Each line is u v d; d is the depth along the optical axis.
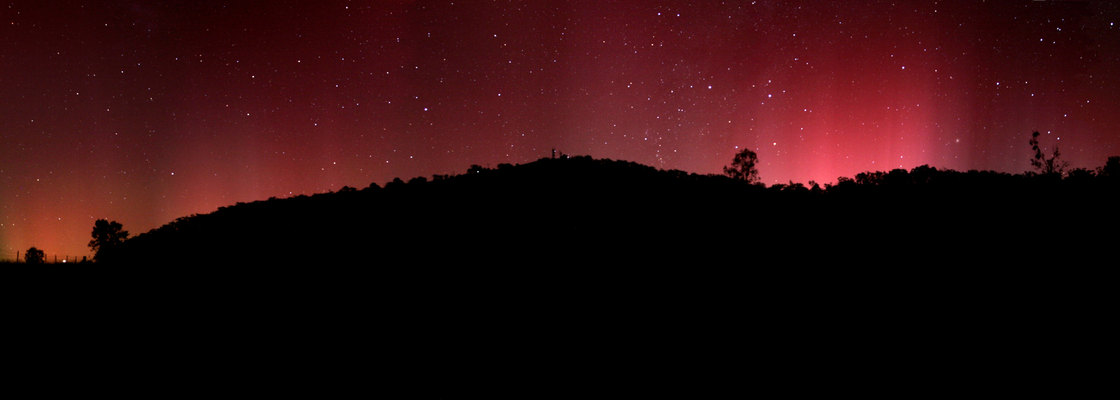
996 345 9.37
